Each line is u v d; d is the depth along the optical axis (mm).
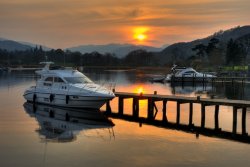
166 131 26016
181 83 76625
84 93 33719
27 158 19188
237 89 63625
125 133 25188
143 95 33094
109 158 19328
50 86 36719
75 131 25750
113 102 41875
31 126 27359
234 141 23297
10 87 62344
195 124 29188
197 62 131375
